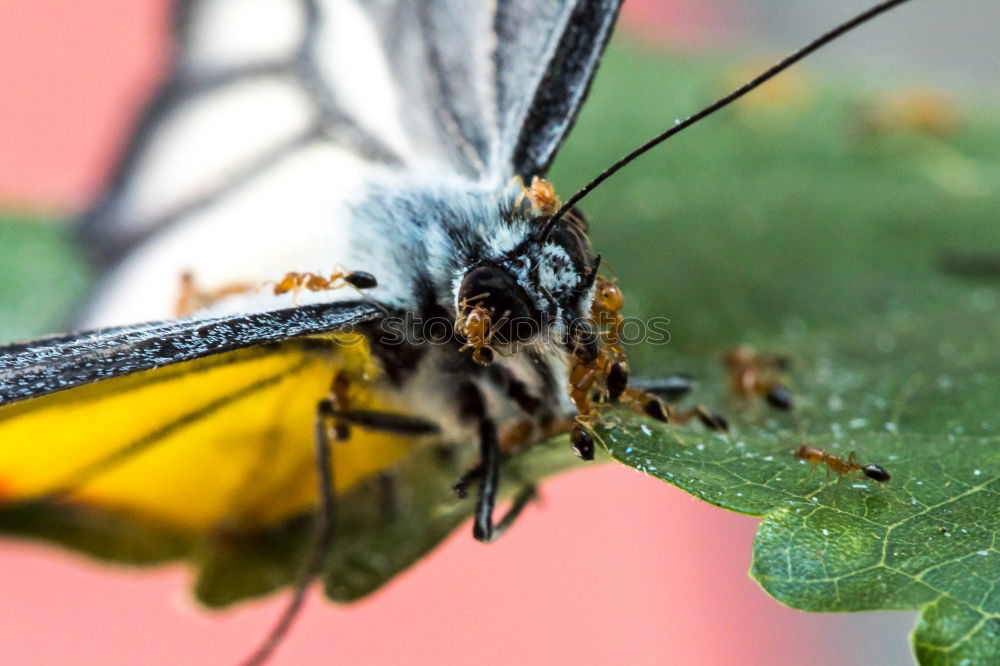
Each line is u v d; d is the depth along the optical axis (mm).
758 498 69
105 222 94
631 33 118
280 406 77
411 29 81
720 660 99
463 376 74
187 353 70
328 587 76
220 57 92
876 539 68
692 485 70
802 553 68
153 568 80
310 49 88
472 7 78
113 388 74
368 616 101
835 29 70
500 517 74
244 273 89
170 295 91
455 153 77
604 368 72
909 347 82
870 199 97
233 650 98
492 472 74
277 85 89
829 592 67
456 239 73
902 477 70
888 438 73
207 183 92
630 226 96
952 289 88
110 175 94
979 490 69
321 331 72
